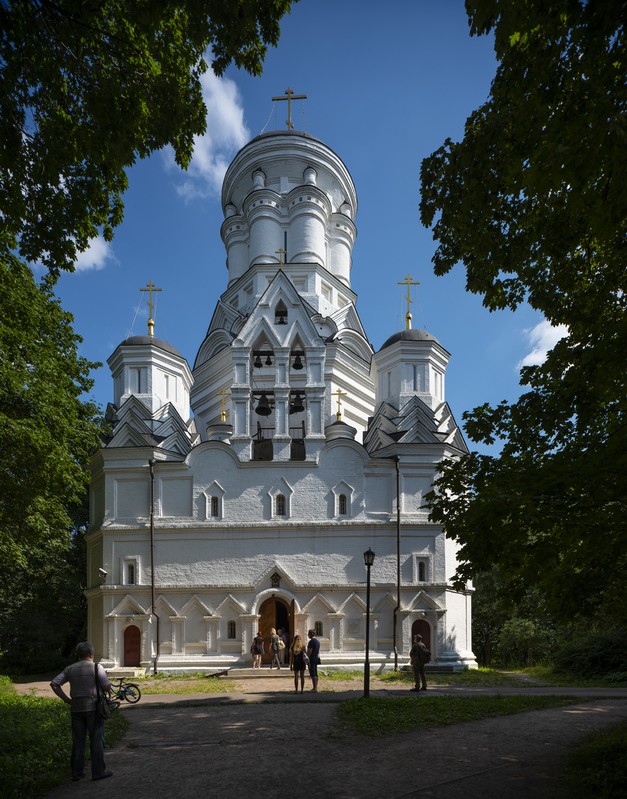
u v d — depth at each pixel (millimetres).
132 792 10781
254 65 10812
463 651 34125
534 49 8664
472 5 8078
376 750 13469
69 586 40469
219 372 43000
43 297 24297
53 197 11828
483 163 11445
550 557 10789
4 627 39281
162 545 33750
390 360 38062
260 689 25516
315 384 35094
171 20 10844
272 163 48781
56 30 10039
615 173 6965
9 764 11641
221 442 34625
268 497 34125
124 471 34594
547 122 8773
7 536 24609
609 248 12156
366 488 34375
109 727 16203
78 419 25922
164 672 31891
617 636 29797
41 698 22078
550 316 13992
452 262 13852
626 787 10227
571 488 11016
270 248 46250
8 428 20969
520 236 12492
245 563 33406
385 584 33062
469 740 14219
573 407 12539
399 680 28641
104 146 11086
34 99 10750
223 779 11492
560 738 14328
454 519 12250
